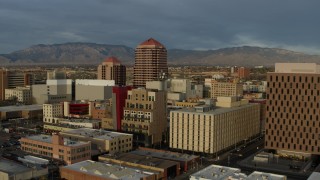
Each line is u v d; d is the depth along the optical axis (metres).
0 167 186.88
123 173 173.38
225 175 168.12
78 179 178.38
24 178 179.25
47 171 189.62
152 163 199.25
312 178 162.00
